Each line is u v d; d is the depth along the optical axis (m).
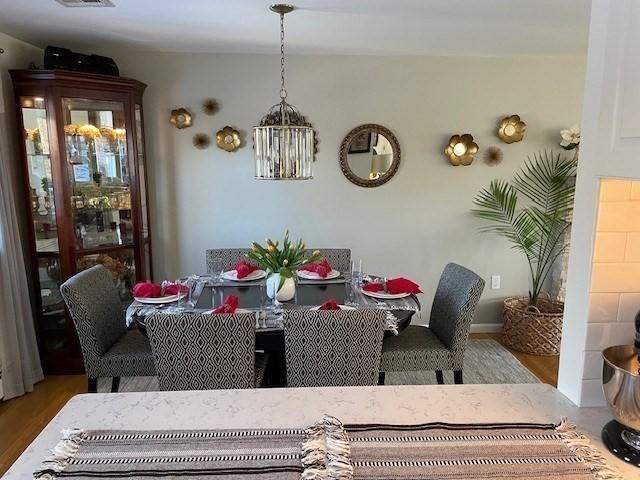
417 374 3.24
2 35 2.90
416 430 1.09
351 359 2.02
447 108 3.74
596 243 1.15
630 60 0.96
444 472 0.95
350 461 0.97
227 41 3.18
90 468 0.96
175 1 2.28
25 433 2.52
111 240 3.39
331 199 3.83
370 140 3.75
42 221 3.12
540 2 2.27
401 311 2.36
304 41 3.17
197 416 1.17
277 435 1.08
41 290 3.19
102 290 2.57
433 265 3.97
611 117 1.04
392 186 3.83
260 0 2.26
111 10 2.44
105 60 3.18
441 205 3.88
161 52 3.54
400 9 2.40
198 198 3.77
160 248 3.82
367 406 1.22
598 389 1.20
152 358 2.44
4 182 2.76
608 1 1.04
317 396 1.27
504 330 3.80
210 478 0.93
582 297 1.19
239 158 3.73
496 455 1.00
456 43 3.21
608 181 1.11
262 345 2.20
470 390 1.30
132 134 3.30
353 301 2.48
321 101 3.69
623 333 1.18
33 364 3.04
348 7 2.37
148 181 3.72
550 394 1.28
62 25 2.74
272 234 3.85
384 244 3.92
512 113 3.77
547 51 3.47
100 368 2.43
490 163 3.83
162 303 2.41
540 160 3.85
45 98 2.93
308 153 2.71
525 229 3.80
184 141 3.69
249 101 3.65
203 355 1.95
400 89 3.70
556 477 0.93
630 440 1.03
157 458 0.99
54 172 3.01
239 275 2.86
